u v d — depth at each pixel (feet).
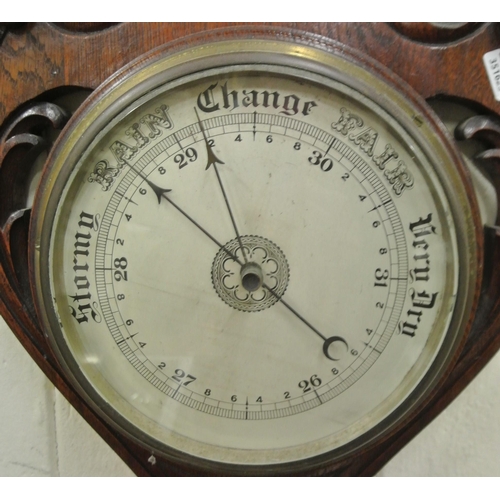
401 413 1.05
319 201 1.00
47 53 1.05
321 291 1.03
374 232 1.00
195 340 1.05
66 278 1.03
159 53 1.01
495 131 1.02
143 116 0.98
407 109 0.97
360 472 1.17
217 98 0.97
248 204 1.01
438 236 0.99
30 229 1.05
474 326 1.10
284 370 1.06
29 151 1.07
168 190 1.01
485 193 1.07
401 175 0.98
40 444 1.35
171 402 1.08
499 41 1.01
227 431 1.08
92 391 1.06
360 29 1.01
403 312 1.02
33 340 1.14
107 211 1.02
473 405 1.29
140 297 1.04
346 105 0.96
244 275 1.01
